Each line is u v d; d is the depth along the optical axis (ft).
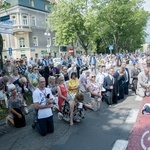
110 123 19.47
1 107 26.08
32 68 32.40
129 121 19.69
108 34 118.01
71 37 95.30
